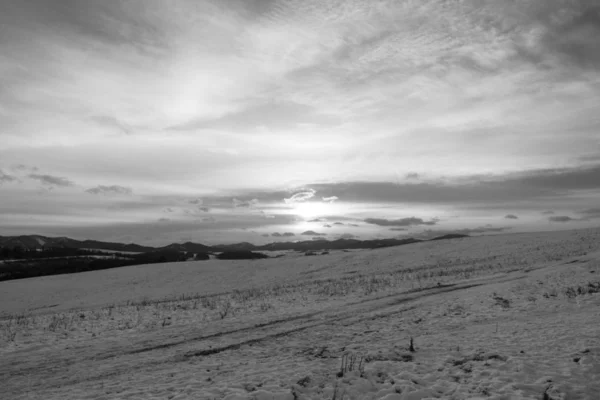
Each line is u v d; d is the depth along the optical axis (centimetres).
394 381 785
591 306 1491
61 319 1814
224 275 4944
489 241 5556
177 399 734
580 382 723
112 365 1055
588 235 5128
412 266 4303
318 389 770
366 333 1327
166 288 4294
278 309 1894
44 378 962
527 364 822
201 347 1227
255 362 1020
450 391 726
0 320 2034
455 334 1223
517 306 1616
